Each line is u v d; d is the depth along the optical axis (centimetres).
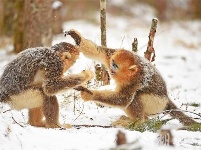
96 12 4212
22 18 2286
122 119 1263
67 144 938
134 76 1234
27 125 1078
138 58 1264
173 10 4303
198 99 1603
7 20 2778
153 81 1252
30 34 2097
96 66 1500
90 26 3528
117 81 1241
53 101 1148
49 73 1136
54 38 2541
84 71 1171
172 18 4184
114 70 1232
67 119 1278
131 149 811
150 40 1472
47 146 925
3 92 1130
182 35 3412
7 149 907
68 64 1188
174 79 2019
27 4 2097
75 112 1350
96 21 3772
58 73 1145
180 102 1532
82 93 1219
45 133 1000
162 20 4088
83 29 3259
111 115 1345
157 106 1259
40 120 1182
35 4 2078
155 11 4416
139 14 4306
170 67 2305
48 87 1132
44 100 1146
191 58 2562
